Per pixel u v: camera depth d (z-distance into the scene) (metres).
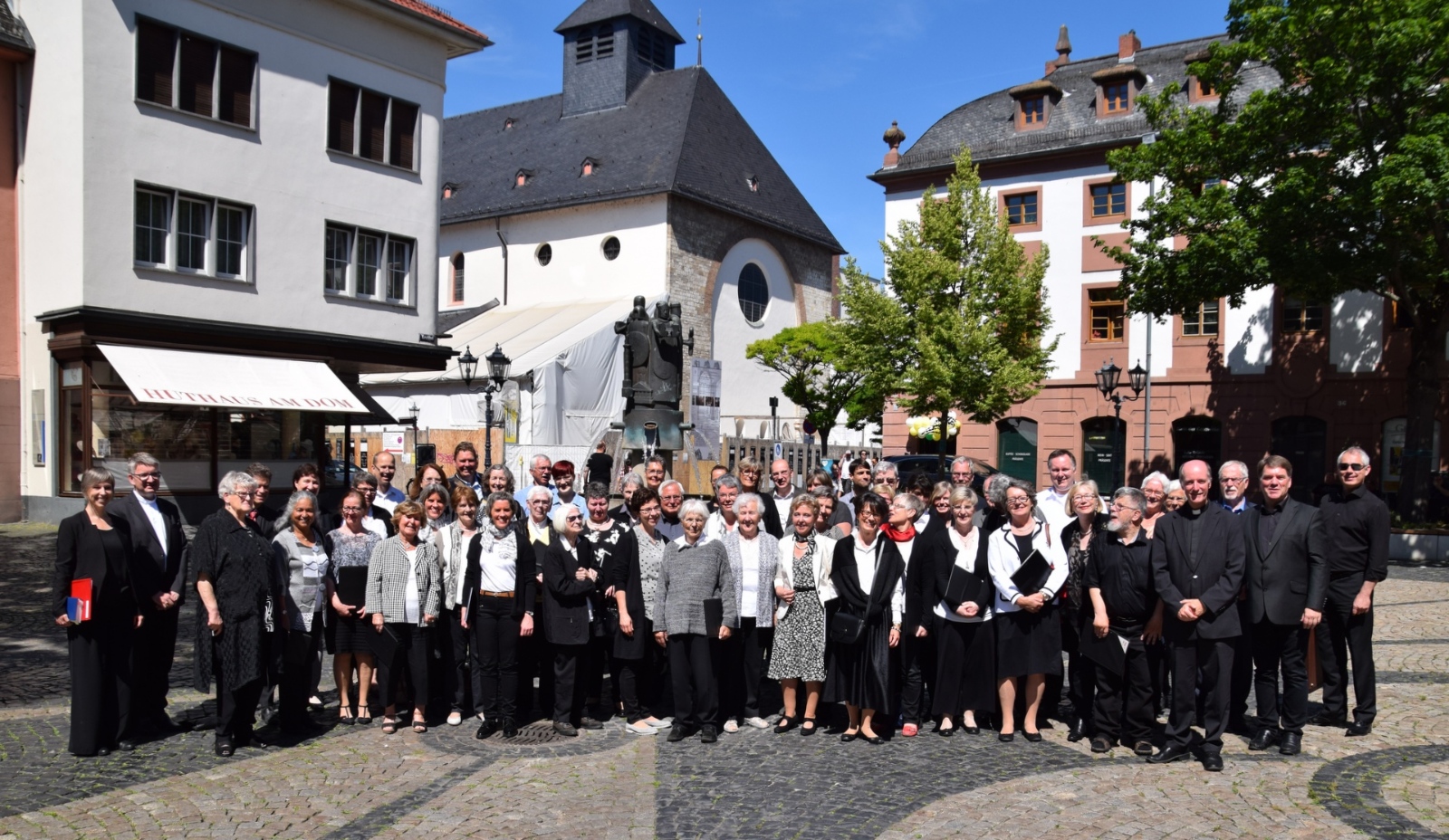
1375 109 20.55
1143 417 31.48
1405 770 7.08
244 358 23.80
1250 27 22.02
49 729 7.98
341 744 7.83
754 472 9.57
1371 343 28.38
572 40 46.84
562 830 6.02
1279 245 21.56
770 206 44.84
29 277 22.48
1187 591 7.25
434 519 8.66
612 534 8.45
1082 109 33.59
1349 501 8.09
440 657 8.42
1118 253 25.05
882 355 29.42
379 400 36.44
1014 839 5.84
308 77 25.38
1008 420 33.59
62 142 21.64
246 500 7.66
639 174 40.59
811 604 8.09
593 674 8.77
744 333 43.72
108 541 7.41
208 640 7.59
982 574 8.10
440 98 28.72
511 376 33.47
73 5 21.38
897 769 7.22
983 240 28.67
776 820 6.17
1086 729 8.01
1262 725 7.69
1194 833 5.91
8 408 22.67
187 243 23.20
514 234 43.38
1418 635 11.88
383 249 27.41
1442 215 20.05
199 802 6.47
